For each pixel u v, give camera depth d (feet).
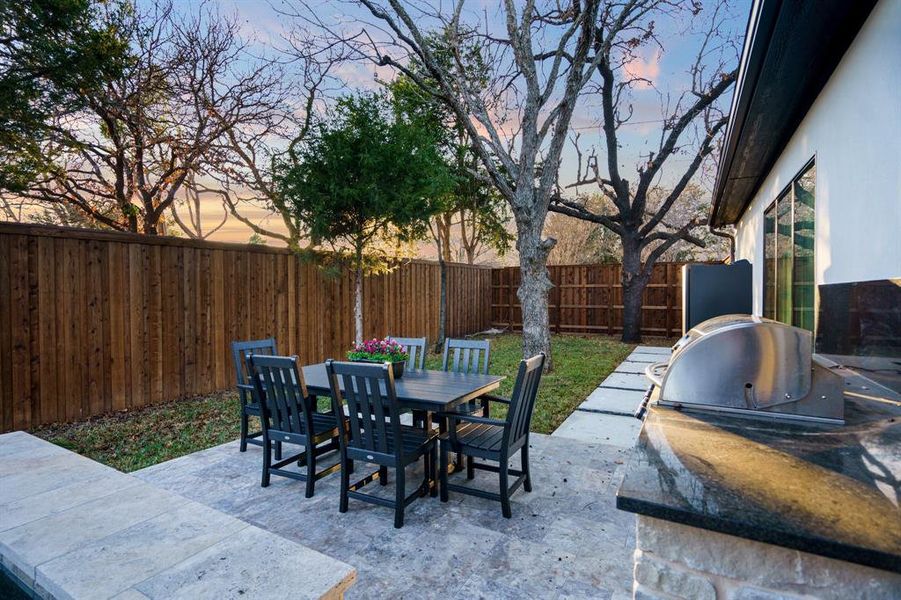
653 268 37.58
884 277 6.83
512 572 7.28
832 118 9.10
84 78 16.62
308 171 20.67
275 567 4.82
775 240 15.65
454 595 6.75
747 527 3.03
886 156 6.78
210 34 21.62
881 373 6.21
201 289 18.74
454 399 9.56
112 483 6.96
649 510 3.34
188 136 22.27
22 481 7.00
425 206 22.20
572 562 7.54
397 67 21.59
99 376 15.81
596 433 14.02
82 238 15.35
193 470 11.49
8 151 16.14
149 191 22.74
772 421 4.91
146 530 5.57
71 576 4.63
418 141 22.13
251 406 12.67
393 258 25.40
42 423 14.49
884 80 6.82
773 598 3.20
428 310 33.45
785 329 4.96
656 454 4.10
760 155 14.73
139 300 16.88
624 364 25.70
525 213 22.27
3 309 13.67
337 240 22.36
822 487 3.44
